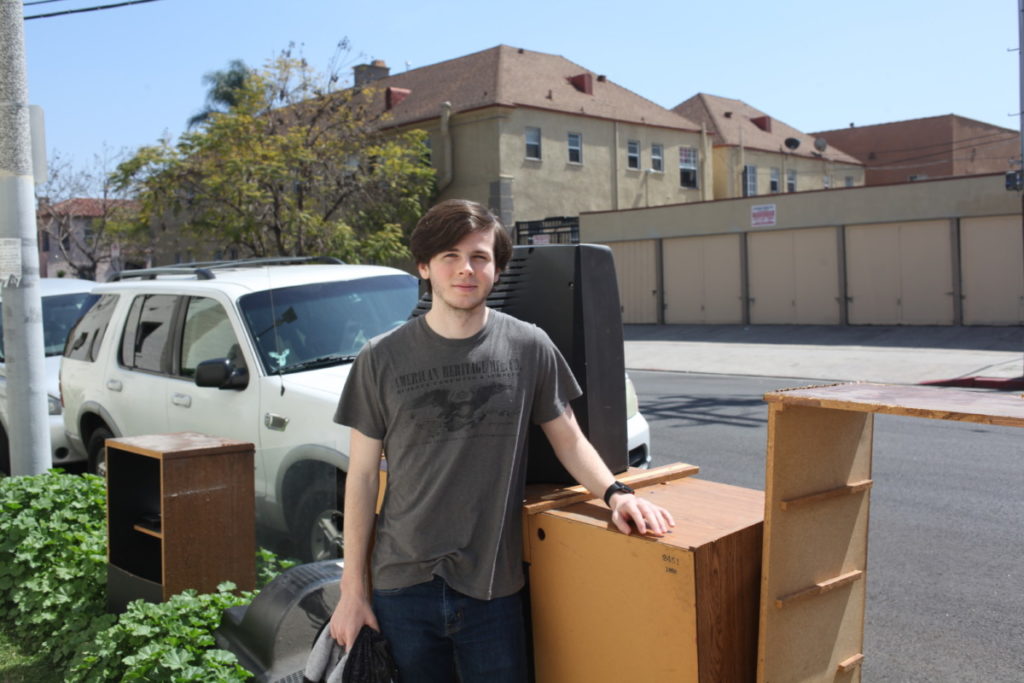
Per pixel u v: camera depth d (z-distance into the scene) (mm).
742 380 16750
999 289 21016
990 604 4805
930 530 6148
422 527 2344
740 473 8211
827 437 2375
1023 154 15500
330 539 4922
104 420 6793
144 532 4266
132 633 3611
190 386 5941
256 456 5285
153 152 26828
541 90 32750
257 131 27609
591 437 2871
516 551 2465
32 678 3967
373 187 29391
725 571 2262
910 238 22344
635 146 35156
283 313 5805
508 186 30906
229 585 3959
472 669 2396
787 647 2324
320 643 2492
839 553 2453
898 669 4109
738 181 38906
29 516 4906
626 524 2328
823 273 23938
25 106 6281
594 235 28719
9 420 6289
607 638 2385
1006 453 8633
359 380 2404
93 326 7359
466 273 2285
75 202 36750
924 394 2199
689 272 26703
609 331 2955
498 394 2344
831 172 44750
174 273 7160
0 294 6277
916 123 48688
